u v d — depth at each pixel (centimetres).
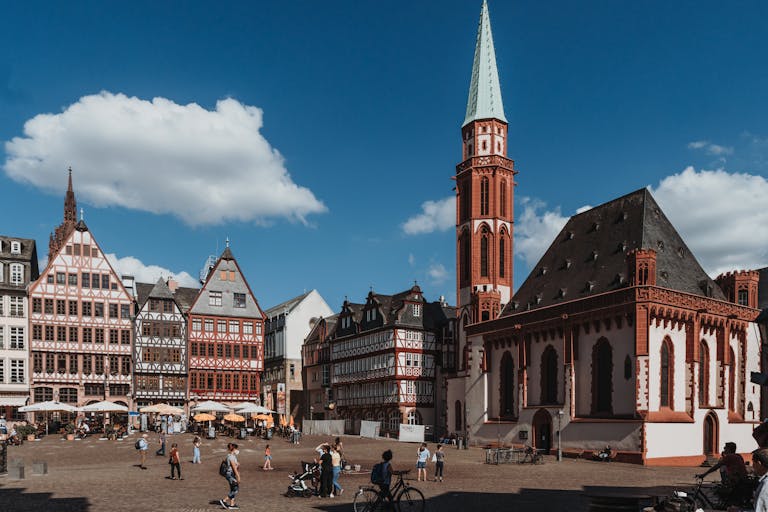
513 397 5784
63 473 3316
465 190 7169
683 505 1642
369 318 8119
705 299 4950
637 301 4572
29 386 6912
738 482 1358
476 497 2517
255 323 8231
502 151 7106
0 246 7075
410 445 5781
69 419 6975
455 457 4684
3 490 2625
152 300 7669
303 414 9412
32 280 7681
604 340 4881
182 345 7750
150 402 7506
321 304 9819
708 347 5009
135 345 7506
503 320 5881
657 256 5084
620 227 5462
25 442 5516
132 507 2177
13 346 6900
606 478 3366
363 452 4884
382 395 7681
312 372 9312
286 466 3700
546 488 2848
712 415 4894
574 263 5709
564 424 5100
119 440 5728
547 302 5628
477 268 6875
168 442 5594
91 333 7275
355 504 1947
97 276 7369
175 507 2180
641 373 4516
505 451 4256
